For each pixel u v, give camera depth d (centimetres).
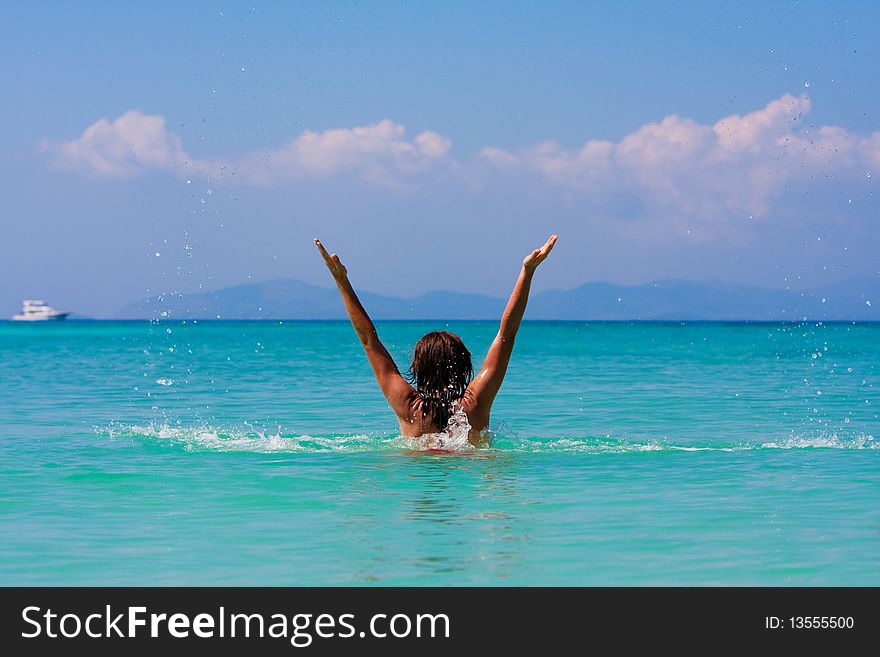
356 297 811
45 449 849
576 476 697
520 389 1633
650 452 820
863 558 467
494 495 625
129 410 1280
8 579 444
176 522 549
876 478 691
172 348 4228
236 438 924
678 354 3403
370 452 813
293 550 486
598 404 1334
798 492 634
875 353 3400
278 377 2047
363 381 1900
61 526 541
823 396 1479
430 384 812
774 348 4097
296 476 697
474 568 454
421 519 552
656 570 450
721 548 486
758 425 1066
